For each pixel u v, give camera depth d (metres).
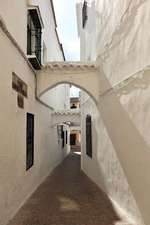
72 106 37.84
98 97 8.72
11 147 5.30
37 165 8.92
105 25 7.42
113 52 6.57
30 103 7.66
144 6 4.40
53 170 13.82
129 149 5.36
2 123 4.66
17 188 5.86
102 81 8.01
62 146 20.19
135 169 5.02
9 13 5.35
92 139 10.25
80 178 10.98
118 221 5.21
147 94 4.34
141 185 4.71
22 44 6.68
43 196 7.48
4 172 4.79
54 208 6.19
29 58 7.39
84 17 12.23
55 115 14.29
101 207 6.30
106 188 7.74
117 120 6.26
